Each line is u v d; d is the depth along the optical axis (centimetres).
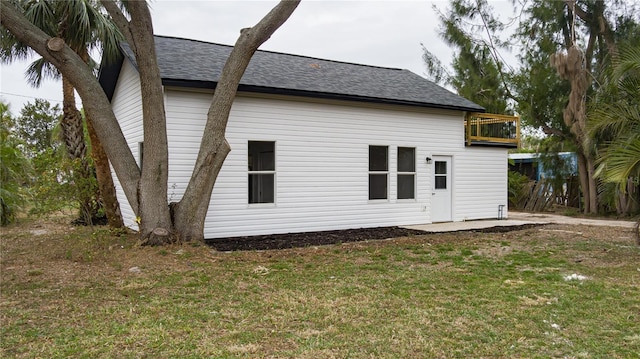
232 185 991
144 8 736
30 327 434
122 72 1196
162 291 560
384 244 915
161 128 795
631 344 395
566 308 498
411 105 1212
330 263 732
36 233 1098
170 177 928
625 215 1530
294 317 465
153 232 791
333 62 1484
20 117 2884
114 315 468
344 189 1144
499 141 1427
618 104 811
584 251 853
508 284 603
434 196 1313
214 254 774
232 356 367
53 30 1006
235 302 516
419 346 391
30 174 1332
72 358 362
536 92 1673
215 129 827
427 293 560
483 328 436
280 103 1048
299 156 1076
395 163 1229
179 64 1015
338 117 1132
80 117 1234
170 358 362
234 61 818
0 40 988
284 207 1057
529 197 1916
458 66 1967
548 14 1611
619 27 1552
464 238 1005
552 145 1742
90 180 902
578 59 1479
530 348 388
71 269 673
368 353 376
